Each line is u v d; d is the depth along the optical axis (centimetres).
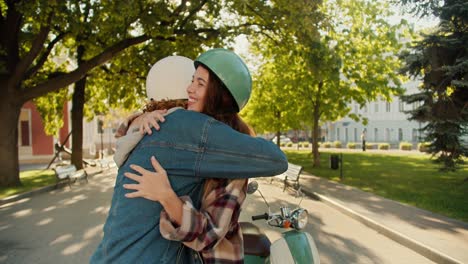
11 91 1512
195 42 1603
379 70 2120
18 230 814
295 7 1471
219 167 154
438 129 1247
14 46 1577
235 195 159
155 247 150
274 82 2447
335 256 632
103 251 154
